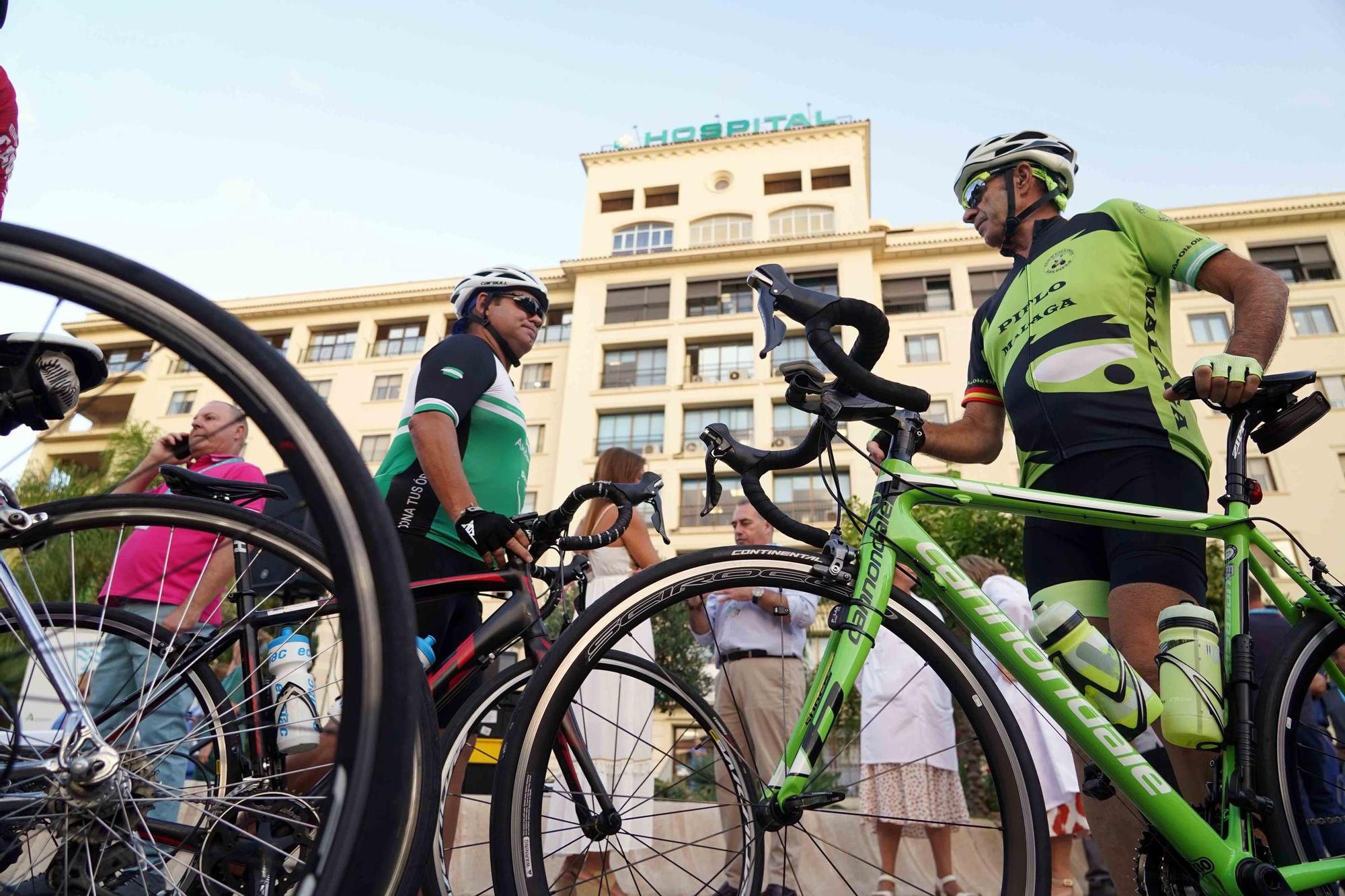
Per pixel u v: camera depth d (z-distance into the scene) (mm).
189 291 767
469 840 1719
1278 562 1479
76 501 1338
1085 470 1637
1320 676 1476
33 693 1030
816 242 22766
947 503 1448
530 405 23125
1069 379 1687
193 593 1557
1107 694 1329
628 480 2842
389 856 639
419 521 1822
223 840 1312
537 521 1621
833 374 1419
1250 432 1501
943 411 20438
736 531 3359
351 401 23797
